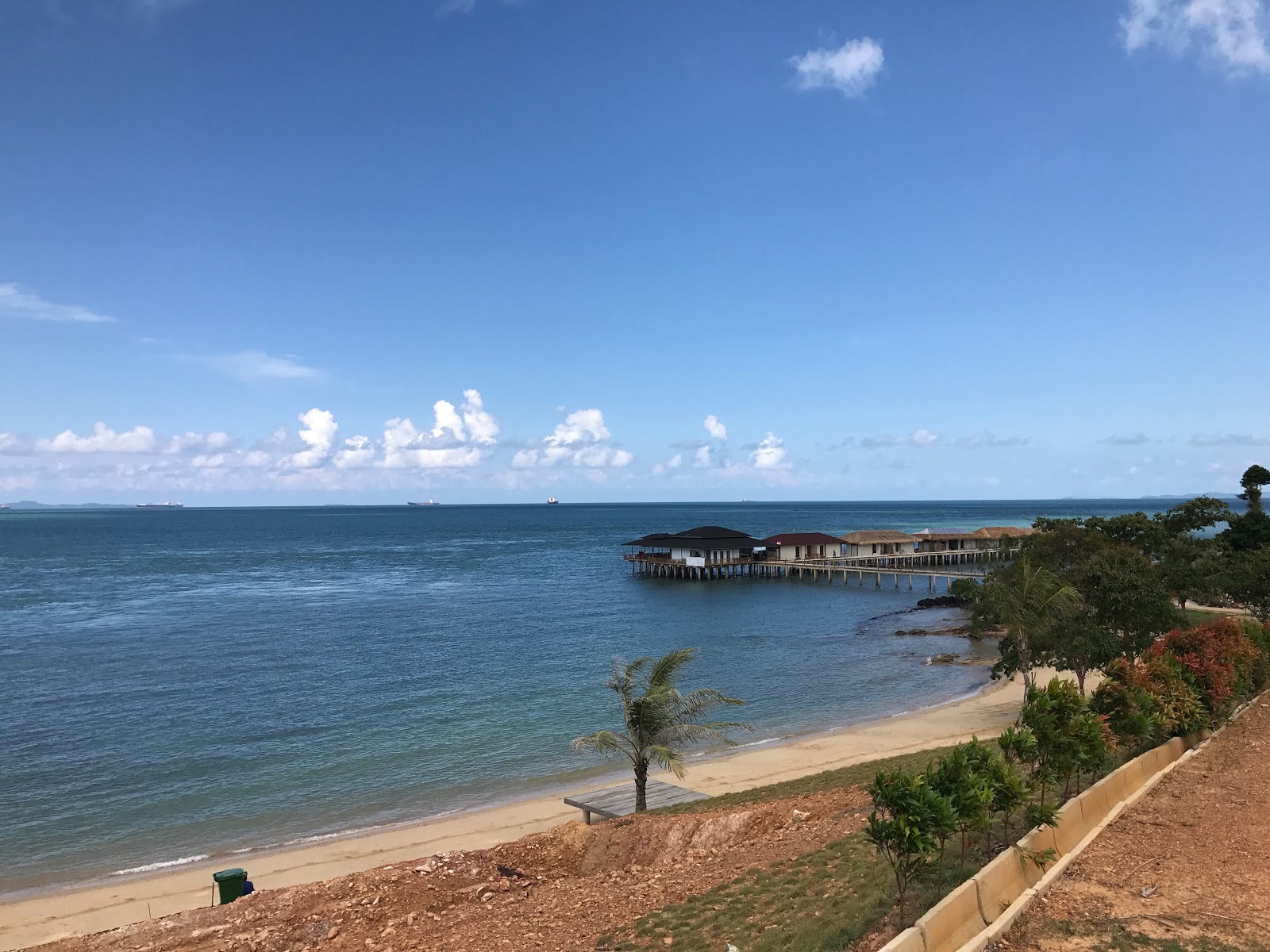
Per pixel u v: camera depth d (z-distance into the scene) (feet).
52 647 187.01
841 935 31.96
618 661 80.18
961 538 353.10
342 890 54.34
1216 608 171.63
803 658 177.37
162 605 259.60
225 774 102.89
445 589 305.73
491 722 126.82
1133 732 50.34
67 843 81.92
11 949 59.88
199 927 50.49
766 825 58.80
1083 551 136.15
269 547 550.36
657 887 49.29
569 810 89.86
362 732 121.19
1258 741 58.54
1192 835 39.14
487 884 55.36
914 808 30.32
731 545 330.54
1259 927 29.01
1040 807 35.81
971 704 132.57
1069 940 28.81
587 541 610.65
